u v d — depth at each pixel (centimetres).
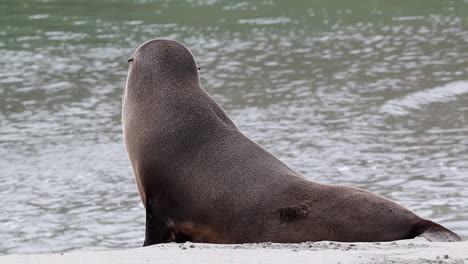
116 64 10500
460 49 11656
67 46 11544
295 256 2280
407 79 9644
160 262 2233
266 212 2992
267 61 10788
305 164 6394
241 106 8338
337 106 8356
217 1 16150
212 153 3169
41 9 14512
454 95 8862
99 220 5256
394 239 2819
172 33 12775
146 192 3303
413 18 14662
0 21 13312
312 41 12375
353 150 6788
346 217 2875
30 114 7988
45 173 6234
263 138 7162
